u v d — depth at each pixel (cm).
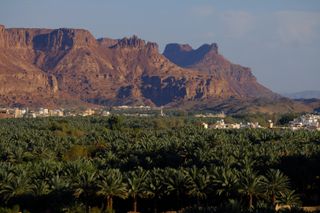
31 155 16050
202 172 11581
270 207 9206
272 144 16800
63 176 11606
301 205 11088
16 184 10869
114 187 10669
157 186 11125
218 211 9006
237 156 13938
